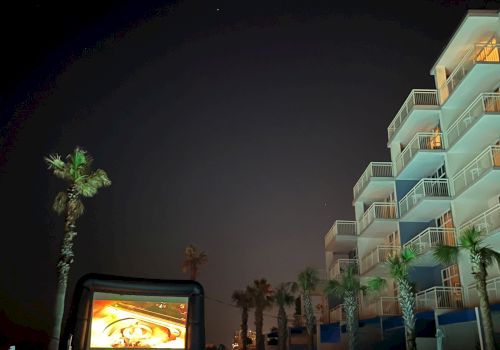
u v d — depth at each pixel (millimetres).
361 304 35406
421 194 28750
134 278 26156
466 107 28062
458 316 22875
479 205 26406
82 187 26750
